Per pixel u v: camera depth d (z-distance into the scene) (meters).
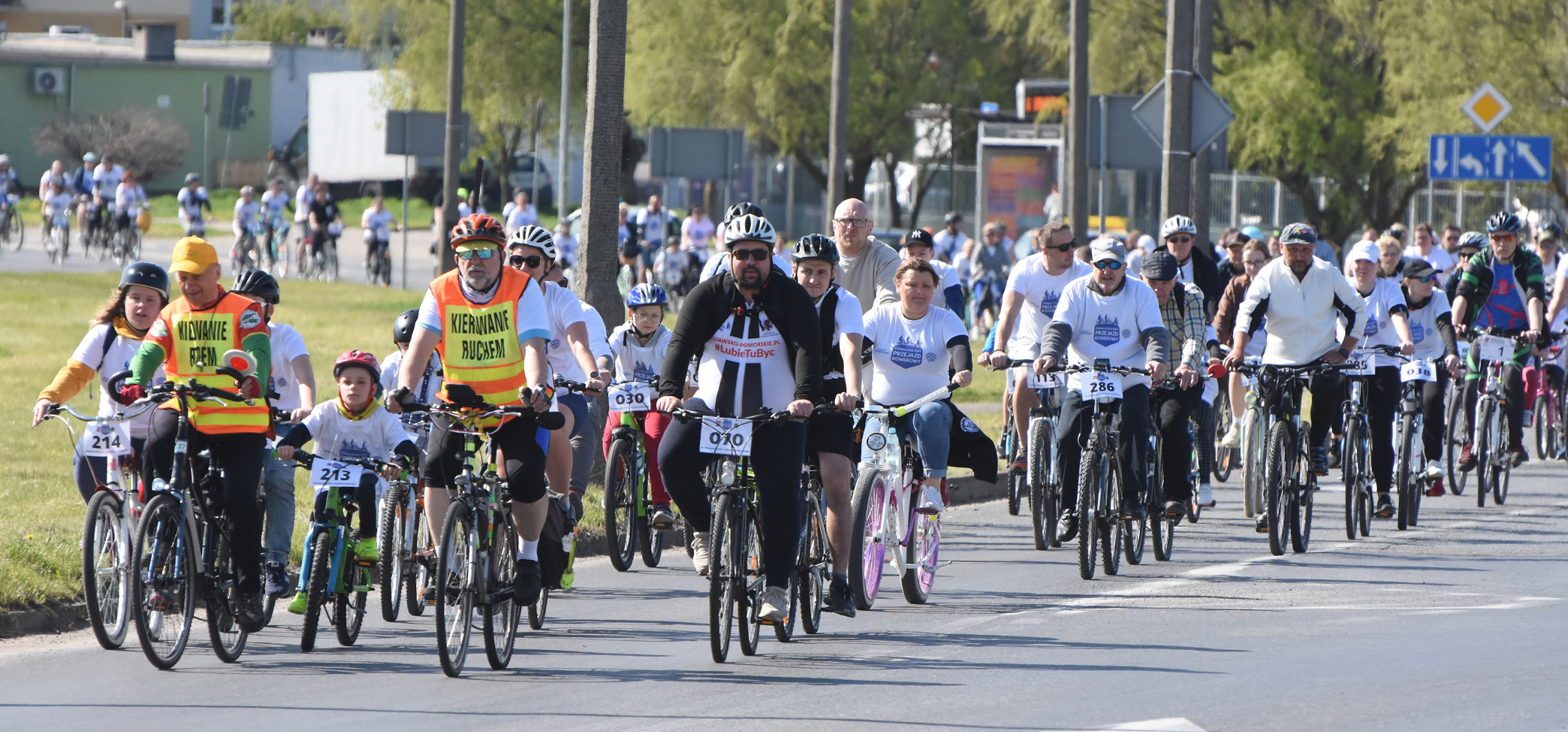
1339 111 121.19
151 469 27.33
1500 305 49.44
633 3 152.25
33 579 30.19
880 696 24.30
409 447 28.84
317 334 82.44
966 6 159.38
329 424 28.70
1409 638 28.70
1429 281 45.34
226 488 26.89
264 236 130.25
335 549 27.81
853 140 157.88
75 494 41.03
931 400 32.16
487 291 26.67
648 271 111.88
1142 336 35.78
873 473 30.84
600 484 43.78
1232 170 144.50
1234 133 121.38
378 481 28.91
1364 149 123.25
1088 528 34.69
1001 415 62.34
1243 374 39.34
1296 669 26.17
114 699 24.12
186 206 122.38
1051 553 38.56
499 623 26.28
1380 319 42.88
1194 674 25.83
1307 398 69.88
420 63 166.62
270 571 27.77
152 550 25.42
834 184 89.56
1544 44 114.94
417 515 30.05
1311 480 39.16
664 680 25.38
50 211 126.88
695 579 35.88
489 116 165.25
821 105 151.62
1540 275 49.56
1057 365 35.25
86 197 132.38
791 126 149.75
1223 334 43.91
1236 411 49.06
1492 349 49.12
